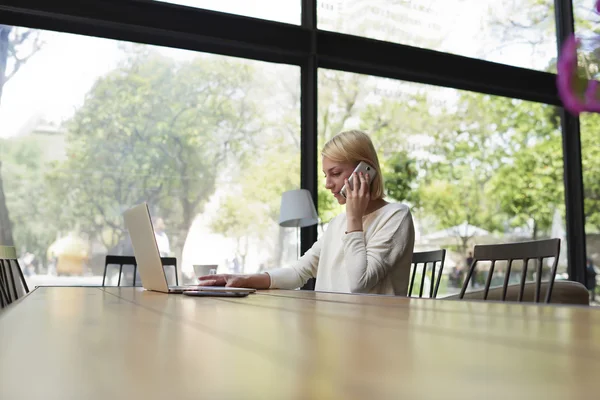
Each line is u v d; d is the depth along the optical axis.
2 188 3.89
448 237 5.11
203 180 4.39
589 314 0.73
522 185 5.52
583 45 5.86
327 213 4.64
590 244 5.72
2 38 3.97
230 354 0.32
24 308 0.84
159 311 0.76
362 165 1.98
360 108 4.90
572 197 5.74
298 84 4.73
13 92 3.98
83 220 4.05
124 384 0.23
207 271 1.96
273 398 0.20
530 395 0.21
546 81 5.66
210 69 4.50
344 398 0.20
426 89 5.18
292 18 4.75
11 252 2.26
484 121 5.41
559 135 5.77
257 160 4.54
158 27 4.24
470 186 5.27
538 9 5.78
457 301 1.12
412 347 0.36
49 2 3.96
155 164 4.28
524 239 5.46
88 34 4.17
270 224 4.51
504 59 5.57
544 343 0.38
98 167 4.13
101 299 1.14
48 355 0.33
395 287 1.92
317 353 0.33
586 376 0.25
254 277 1.92
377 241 1.89
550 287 1.51
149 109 4.31
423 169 5.09
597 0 5.93
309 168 4.59
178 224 4.28
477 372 0.26
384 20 5.07
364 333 0.45
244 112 4.55
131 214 1.62
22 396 0.21
